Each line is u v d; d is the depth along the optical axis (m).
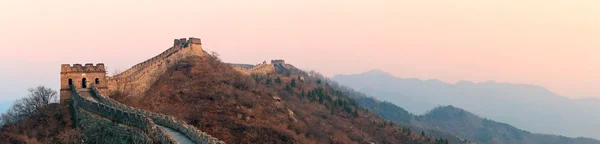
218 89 113.38
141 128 55.06
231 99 108.44
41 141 66.12
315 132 110.94
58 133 68.06
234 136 89.94
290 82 170.62
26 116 77.50
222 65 137.25
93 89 85.31
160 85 110.19
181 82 113.44
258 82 147.75
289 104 130.12
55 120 72.44
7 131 70.38
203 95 107.31
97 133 61.94
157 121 57.94
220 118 96.25
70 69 87.25
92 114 65.25
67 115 73.69
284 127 102.81
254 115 104.00
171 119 55.97
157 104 98.06
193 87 111.44
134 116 57.44
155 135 51.16
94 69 90.06
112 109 62.31
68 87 86.69
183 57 129.38
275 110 113.88
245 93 117.75
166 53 133.38
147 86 107.00
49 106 77.75
